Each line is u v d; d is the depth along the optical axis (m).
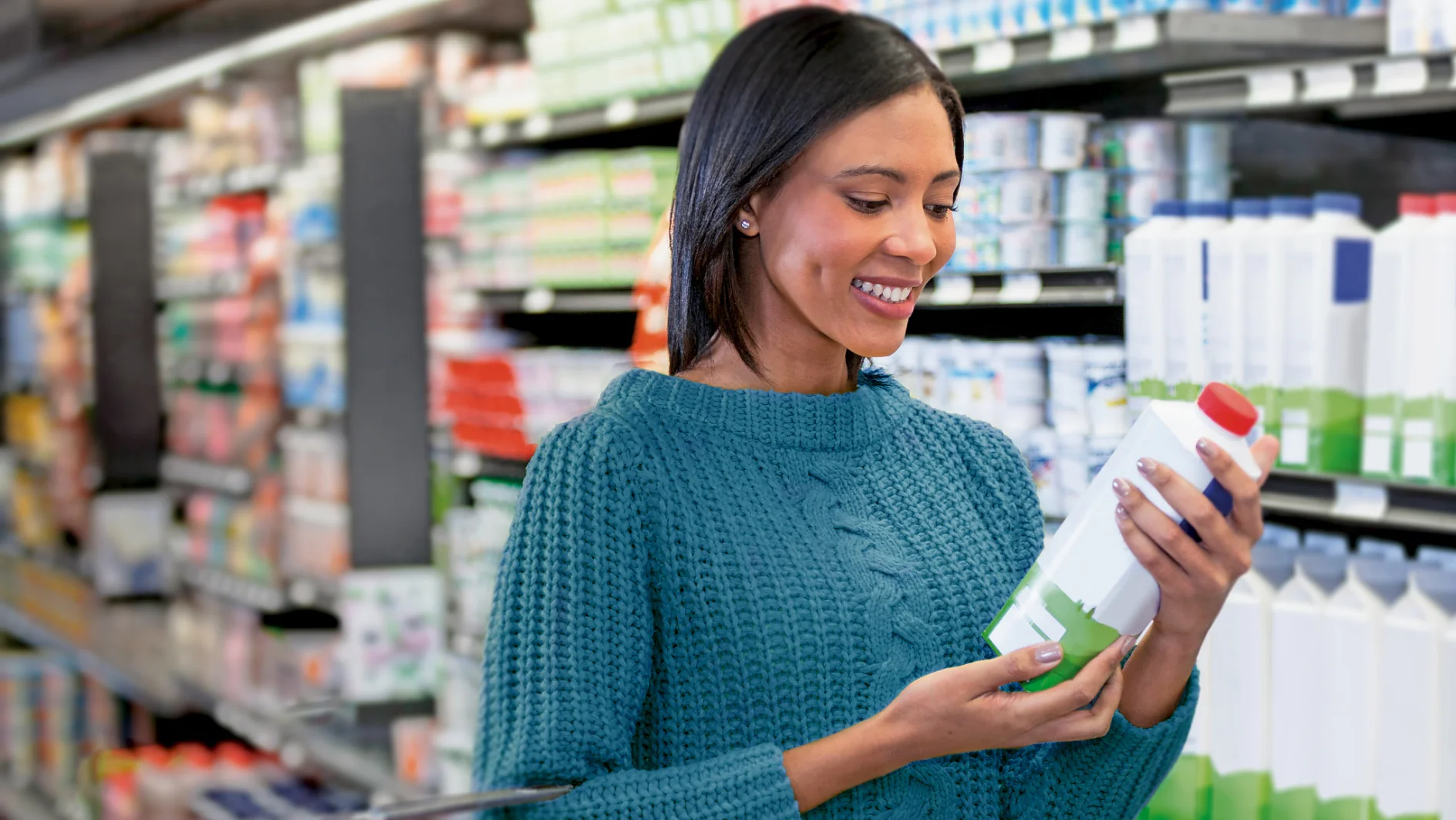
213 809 3.84
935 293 2.50
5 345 7.24
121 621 5.42
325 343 4.36
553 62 3.41
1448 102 2.25
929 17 2.47
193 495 5.62
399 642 3.62
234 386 5.34
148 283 5.87
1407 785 2.00
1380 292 1.99
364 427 3.74
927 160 1.07
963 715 1.02
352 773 3.79
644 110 3.15
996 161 2.41
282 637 4.58
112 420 5.82
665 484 1.12
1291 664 2.11
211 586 5.22
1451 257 1.92
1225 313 2.11
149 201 5.85
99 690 4.98
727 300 1.17
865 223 1.08
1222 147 2.43
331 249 4.31
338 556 4.32
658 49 3.09
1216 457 0.97
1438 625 1.97
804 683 1.10
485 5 3.72
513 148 3.94
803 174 1.08
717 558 1.11
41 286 6.73
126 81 5.58
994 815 1.21
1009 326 2.82
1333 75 2.08
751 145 1.09
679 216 1.17
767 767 1.05
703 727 1.10
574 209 3.38
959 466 1.26
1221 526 0.99
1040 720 1.01
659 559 1.11
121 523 5.69
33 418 6.75
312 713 3.60
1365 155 2.44
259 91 5.05
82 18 5.18
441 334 3.86
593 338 3.86
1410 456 1.96
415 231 3.77
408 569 3.70
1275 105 2.18
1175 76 2.29
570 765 1.05
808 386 1.21
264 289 4.95
